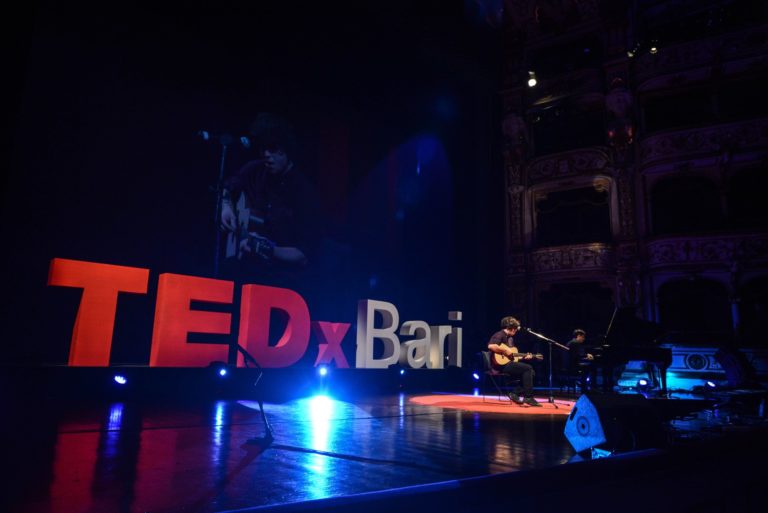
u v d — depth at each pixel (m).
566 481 2.74
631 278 14.20
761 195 13.34
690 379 12.79
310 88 12.27
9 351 7.68
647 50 14.73
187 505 2.16
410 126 14.90
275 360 8.31
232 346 7.95
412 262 14.50
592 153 15.18
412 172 14.81
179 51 10.05
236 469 2.83
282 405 6.47
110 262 8.81
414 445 3.68
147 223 9.28
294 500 2.25
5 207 7.75
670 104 14.64
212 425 4.54
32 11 6.57
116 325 8.71
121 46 9.27
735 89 13.89
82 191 8.59
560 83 15.85
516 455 3.36
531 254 15.65
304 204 11.79
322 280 11.95
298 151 11.83
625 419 3.36
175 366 7.27
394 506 2.23
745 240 12.94
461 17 15.55
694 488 2.98
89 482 2.52
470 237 16.09
